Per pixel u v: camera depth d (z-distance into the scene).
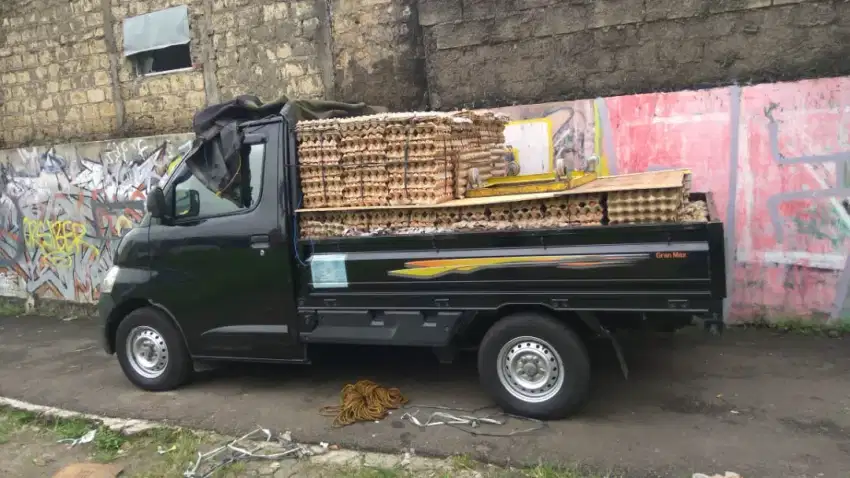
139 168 8.79
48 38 9.90
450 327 4.64
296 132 5.04
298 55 8.25
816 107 5.98
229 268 5.29
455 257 4.54
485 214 4.53
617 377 5.33
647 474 3.75
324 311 5.03
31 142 10.27
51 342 8.20
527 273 4.34
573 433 4.31
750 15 6.18
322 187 4.97
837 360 5.45
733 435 4.19
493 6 7.04
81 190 9.34
